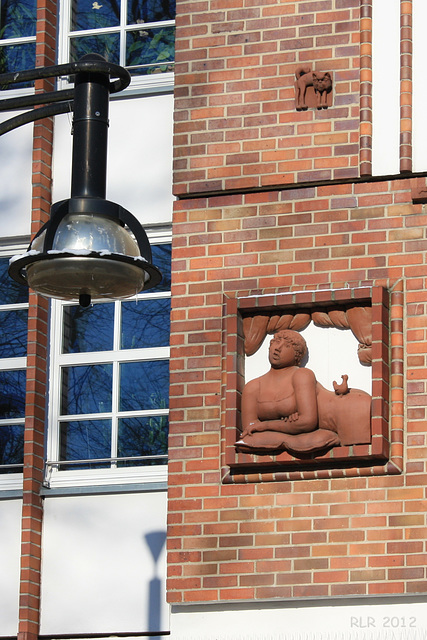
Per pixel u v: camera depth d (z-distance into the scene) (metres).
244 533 12.61
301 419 12.49
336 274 12.96
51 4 15.63
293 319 12.94
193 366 13.12
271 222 13.25
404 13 13.24
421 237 12.84
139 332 14.59
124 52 15.51
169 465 12.95
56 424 14.46
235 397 12.80
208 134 13.55
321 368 12.77
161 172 14.63
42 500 13.98
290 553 12.44
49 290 9.94
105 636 13.51
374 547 12.24
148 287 10.26
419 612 12.07
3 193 15.09
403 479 12.32
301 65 13.44
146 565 13.58
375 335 12.54
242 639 12.44
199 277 13.31
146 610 13.47
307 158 13.23
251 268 13.20
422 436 12.38
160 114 14.79
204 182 13.46
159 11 15.53
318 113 13.30
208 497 12.77
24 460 14.06
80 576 13.71
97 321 14.72
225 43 13.71
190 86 13.71
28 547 13.70
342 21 13.41
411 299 12.72
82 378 14.62
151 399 14.37
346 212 13.07
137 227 9.90
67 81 15.56
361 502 12.38
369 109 13.13
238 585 12.51
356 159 13.11
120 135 14.80
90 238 9.62
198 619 12.61
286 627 12.36
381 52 13.23
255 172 13.35
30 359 14.39
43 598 13.74
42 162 14.91
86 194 9.88
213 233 13.38
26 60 15.97
